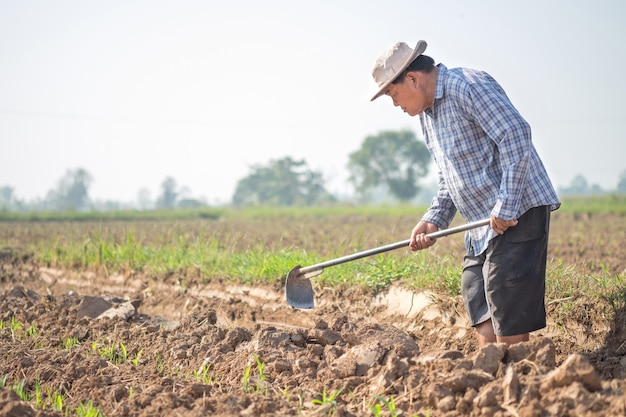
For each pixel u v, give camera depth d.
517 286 4.48
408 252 8.69
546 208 4.50
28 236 18.64
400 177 102.94
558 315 5.71
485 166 4.55
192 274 9.49
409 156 102.44
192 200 106.69
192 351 5.75
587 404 3.50
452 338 6.22
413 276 7.30
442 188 5.23
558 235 15.55
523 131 4.31
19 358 5.70
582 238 14.55
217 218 37.47
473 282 4.84
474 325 4.87
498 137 4.36
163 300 9.30
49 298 8.43
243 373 5.01
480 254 4.70
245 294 8.46
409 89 4.64
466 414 3.86
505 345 4.17
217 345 5.72
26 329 7.12
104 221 34.44
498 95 4.41
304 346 5.51
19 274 12.16
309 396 4.40
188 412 4.26
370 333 5.18
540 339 4.15
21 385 4.94
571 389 3.59
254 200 110.50
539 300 4.54
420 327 6.58
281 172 103.62
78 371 5.29
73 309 7.62
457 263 7.51
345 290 7.63
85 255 11.66
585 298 5.71
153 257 10.86
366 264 8.02
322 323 5.57
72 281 11.24
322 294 7.76
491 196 4.58
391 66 4.64
